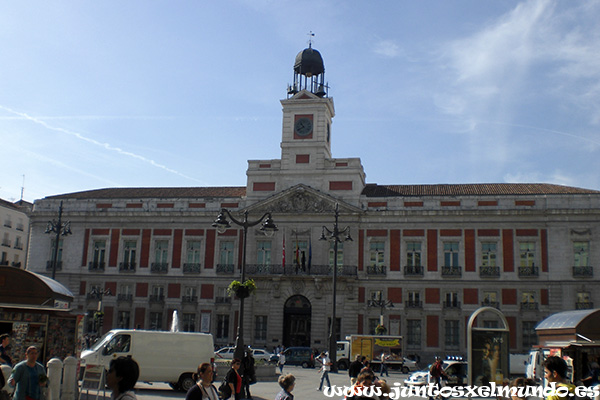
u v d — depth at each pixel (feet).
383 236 180.65
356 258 180.14
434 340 173.37
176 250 189.67
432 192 187.52
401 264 178.40
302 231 183.32
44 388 43.80
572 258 170.19
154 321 187.01
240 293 91.09
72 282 191.72
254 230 185.98
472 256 175.42
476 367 66.23
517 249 173.68
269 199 184.75
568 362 74.02
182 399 76.54
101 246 193.57
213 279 185.68
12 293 71.82
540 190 181.47
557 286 169.78
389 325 175.52
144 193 203.72
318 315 177.99
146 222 192.44
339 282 178.19
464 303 173.78
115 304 188.55
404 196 181.98
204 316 184.03
